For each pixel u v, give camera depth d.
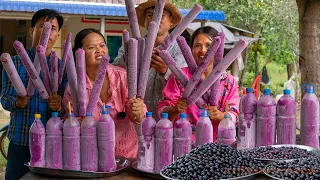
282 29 14.20
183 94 2.93
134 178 2.66
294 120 2.85
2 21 17.52
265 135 2.83
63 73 3.31
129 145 3.20
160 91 3.61
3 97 3.38
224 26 12.18
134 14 3.09
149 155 2.74
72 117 2.72
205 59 2.81
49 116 3.42
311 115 2.89
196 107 3.18
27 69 2.89
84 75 2.79
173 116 3.08
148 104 3.64
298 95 12.15
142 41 2.88
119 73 3.13
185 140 2.72
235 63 11.45
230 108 3.21
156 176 2.62
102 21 12.23
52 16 3.32
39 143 2.74
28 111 3.42
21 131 3.44
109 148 2.71
